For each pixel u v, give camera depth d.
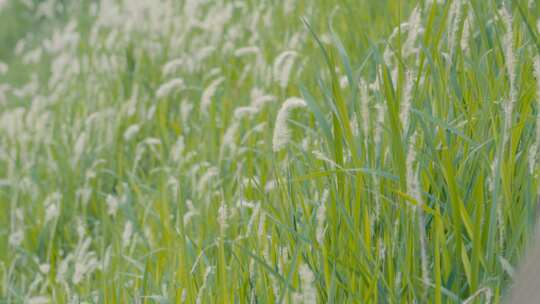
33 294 6.16
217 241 4.14
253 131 5.88
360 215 3.40
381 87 3.71
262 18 8.80
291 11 8.02
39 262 6.85
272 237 3.60
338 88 3.48
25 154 9.04
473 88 3.72
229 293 3.57
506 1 3.79
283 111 3.56
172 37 9.73
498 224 3.14
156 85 9.20
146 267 4.34
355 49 6.11
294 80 6.30
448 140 3.62
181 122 7.88
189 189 6.00
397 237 3.30
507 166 3.14
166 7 10.22
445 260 3.08
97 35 12.29
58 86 11.57
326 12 7.24
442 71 3.73
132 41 10.65
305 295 2.98
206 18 9.80
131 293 4.69
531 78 3.47
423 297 2.92
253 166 5.64
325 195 3.32
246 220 4.40
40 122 8.92
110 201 6.10
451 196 2.97
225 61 8.26
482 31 3.83
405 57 4.29
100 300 4.62
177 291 3.81
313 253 3.47
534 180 3.02
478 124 3.51
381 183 3.45
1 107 13.46
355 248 3.27
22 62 15.81
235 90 7.47
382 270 3.29
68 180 7.77
